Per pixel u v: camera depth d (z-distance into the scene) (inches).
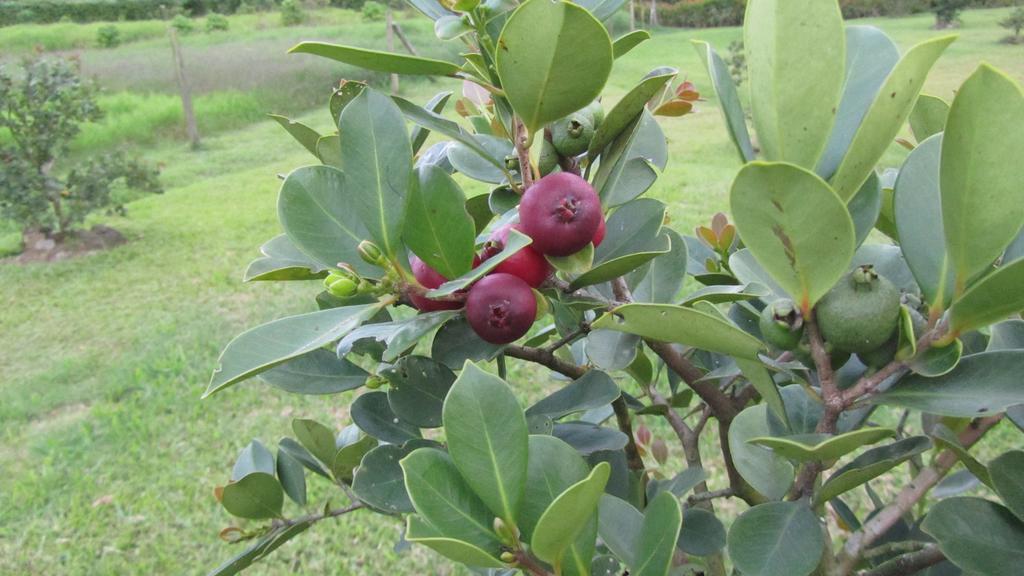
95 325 88.4
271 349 11.0
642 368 19.2
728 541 11.3
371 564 50.6
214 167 162.7
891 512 13.5
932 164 11.0
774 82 9.5
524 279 12.1
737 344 10.8
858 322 9.9
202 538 54.6
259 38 289.4
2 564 53.2
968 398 10.1
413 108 13.1
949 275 10.4
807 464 12.0
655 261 16.7
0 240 122.4
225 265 103.3
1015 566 11.4
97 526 56.0
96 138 183.6
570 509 9.2
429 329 11.3
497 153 15.3
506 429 10.3
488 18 13.0
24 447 66.3
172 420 67.4
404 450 13.9
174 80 221.3
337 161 16.0
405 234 11.8
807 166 9.9
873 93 10.5
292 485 20.0
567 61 11.1
